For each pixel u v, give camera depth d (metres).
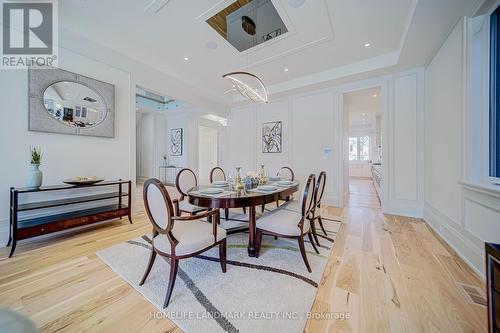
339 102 4.13
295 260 1.96
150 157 7.62
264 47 3.09
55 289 1.51
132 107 3.45
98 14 2.40
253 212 2.05
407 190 3.46
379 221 3.17
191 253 1.47
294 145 4.69
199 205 1.96
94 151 2.99
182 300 1.40
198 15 2.43
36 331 0.67
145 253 2.09
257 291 1.49
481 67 1.92
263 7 2.41
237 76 4.12
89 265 1.85
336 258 1.99
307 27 2.62
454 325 1.18
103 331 1.14
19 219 2.34
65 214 2.59
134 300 1.40
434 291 1.48
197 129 7.88
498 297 0.95
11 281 1.60
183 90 4.37
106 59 2.99
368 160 9.88
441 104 2.60
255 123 5.33
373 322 1.20
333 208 4.01
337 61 3.51
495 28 1.82
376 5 2.25
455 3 1.94
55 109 2.58
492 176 1.80
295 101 4.67
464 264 1.86
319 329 1.16
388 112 3.59
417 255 2.04
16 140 2.32
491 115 1.83
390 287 1.53
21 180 2.36
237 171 2.65
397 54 3.13
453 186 2.25
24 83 2.37
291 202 2.75
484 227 1.69
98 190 3.06
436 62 2.79
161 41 2.93
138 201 4.54
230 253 2.12
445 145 2.47
